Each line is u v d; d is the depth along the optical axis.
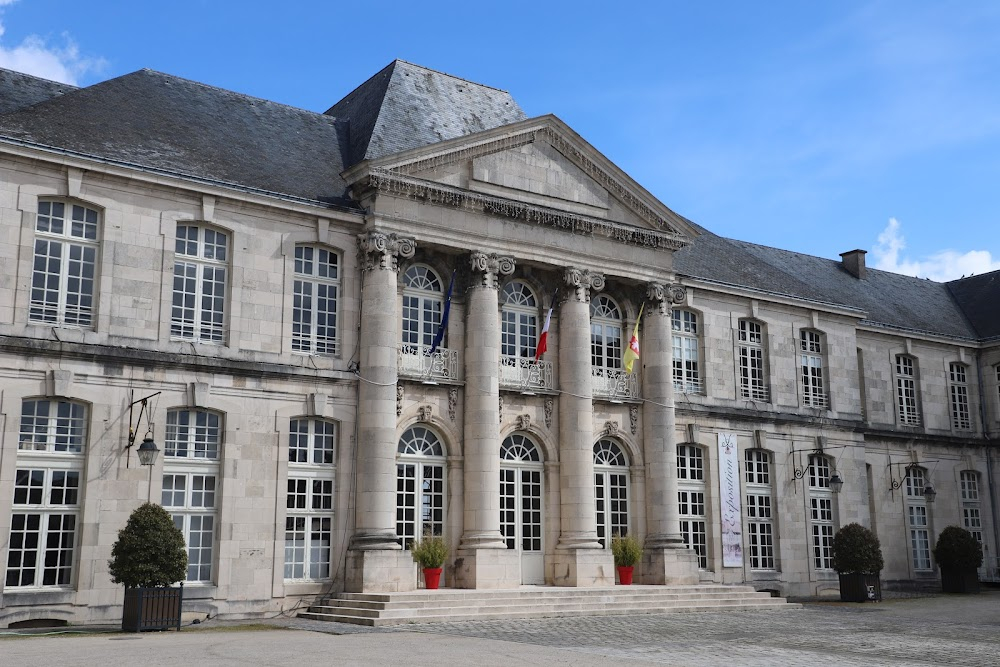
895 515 35.16
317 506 22.69
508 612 21.44
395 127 26.20
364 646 15.11
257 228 22.77
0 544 18.83
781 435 31.31
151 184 21.42
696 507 29.25
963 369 39.19
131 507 20.19
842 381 33.53
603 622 20.67
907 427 36.44
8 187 19.89
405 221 24.05
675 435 28.50
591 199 27.38
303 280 23.45
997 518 37.88
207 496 21.39
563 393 26.23
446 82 29.00
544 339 25.81
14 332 19.48
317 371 22.88
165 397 20.94
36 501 19.52
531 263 26.19
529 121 26.09
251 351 22.20
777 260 37.12
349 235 23.98
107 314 20.58
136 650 14.27
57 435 19.92
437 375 24.62
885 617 22.97
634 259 27.88
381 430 22.91
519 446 25.94
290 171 24.45
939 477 36.78
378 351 23.22
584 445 25.92
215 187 22.03
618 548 26.34
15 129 20.50
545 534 25.80
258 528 21.66
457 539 24.20
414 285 25.06
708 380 30.16
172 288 21.44
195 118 24.58
